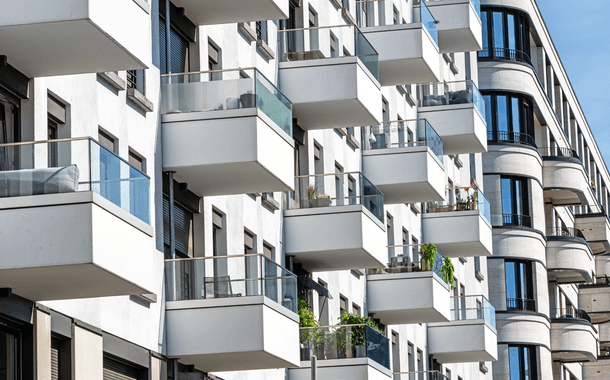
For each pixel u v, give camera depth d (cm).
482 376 6272
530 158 6781
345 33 3619
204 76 2775
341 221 3500
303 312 3525
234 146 2730
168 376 2702
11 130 2123
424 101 5059
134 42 2156
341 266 3700
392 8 4669
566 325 7250
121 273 2041
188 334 2698
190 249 2927
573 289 8612
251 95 2755
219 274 2719
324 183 3559
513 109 6800
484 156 6688
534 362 6569
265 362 2828
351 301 4072
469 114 4975
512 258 6588
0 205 1961
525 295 6612
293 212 3531
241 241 3159
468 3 5147
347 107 3566
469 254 5269
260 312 2683
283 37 3588
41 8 2003
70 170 1977
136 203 2147
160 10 2820
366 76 3606
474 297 5031
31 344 2105
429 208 5094
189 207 2902
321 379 3459
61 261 1939
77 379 2234
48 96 2234
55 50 2098
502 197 6675
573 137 8944
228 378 3052
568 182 7325
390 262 4278
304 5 3794
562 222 8144
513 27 6931
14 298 2067
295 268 3625
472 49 5341
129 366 2527
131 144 2578
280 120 2908
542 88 7319
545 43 7812
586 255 7381
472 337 4953
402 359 4638
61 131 2289
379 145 4306
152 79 2723
